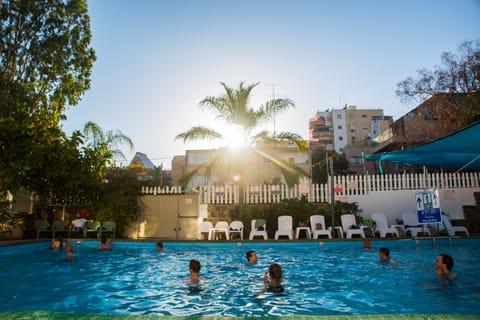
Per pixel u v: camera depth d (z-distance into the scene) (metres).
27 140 12.20
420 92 21.80
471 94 19.73
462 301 5.10
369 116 69.31
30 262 9.37
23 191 14.57
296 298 5.45
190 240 12.46
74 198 14.96
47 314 2.97
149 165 35.41
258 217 14.74
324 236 13.80
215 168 15.59
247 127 15.75
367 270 7.77
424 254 9.93
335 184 15.53
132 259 9.94
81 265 8.88
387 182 15.47
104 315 2.93
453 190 15.10
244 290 6.02
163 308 4.95
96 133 16.69
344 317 2.81
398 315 2.81
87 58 19.50
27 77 17.94
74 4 18.84
